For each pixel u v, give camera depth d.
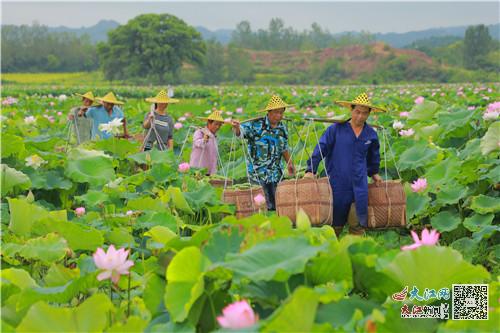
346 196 10.00
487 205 10.66
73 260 7.78
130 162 16.05
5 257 7.74
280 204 9.82
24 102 42.72
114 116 16.88
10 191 11.80
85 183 13.04
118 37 156.75
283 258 4.92
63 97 31.75
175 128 22.47
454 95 39.84
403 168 13.21
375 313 4.51
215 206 10.74
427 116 18.33
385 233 11.08
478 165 11.65
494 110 14.62
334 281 5.21
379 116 22.92
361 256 5.05
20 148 13.53
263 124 11.78
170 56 155.75
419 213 11.08
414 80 174.75
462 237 11.18
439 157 13.37
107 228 9.13
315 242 5.71
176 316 5.02
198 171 13.07
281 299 5.10
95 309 5.23
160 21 159.75
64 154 14.48
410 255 4.98
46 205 11.70
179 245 5.88
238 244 5.48
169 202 10.64
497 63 182.88
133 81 154.25
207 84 183.38
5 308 5.80
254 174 11.95
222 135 21.03
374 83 157.38
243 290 5.12
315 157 10.10
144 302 5.76
